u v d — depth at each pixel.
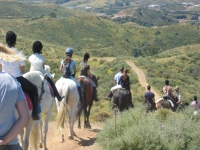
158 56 84.06
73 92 9.56
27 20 176.25
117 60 62.72
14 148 3.48
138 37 169.12
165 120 9.60
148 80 42.69
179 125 8.23
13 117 3.34
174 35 176.62
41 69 7.69
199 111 10.12
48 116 8.13
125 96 12.44
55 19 167.25
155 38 172.12
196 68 63.75
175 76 48.91
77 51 130.00
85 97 11.21
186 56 75.38
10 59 3.64
